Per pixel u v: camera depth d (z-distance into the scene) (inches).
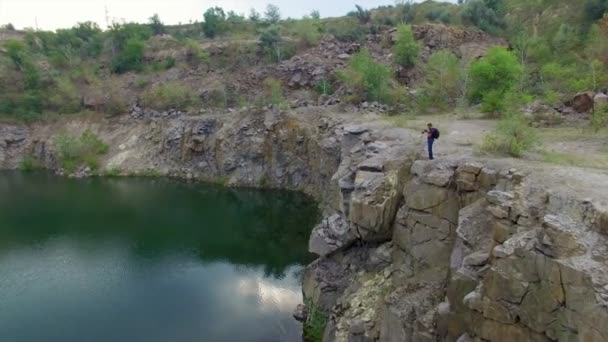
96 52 3262.8
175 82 2751.0
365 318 760.3
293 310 1032.2
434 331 623.5
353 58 2226.9
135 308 1059.3
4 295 1127.6
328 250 933.8
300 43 2751.0
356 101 2027.6
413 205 754.8
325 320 869.8
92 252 1400.1
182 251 1406.3
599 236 467.5
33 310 1056.2
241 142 2151.8
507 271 505.4
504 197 575.5
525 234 515.2
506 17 2699.3
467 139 1001.5
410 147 941.8
